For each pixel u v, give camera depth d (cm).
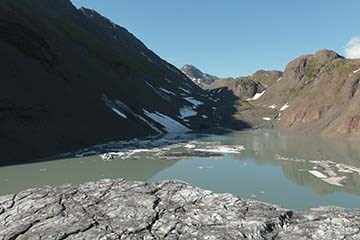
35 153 4300
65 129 5278
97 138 5806
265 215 1462
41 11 11669
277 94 19488
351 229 1304
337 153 5122
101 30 17238
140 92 10781
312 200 2572
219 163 4200
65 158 4309
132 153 4903
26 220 1475
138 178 3275
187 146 5950
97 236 1320
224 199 1664
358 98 8619
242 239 1280
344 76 11712
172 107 12425
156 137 7544
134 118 8094
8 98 4734
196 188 1841
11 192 2675
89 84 7500
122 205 1602
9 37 6006
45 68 6297
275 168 3891
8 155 3947
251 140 7288
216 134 9025
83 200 1675
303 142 6788
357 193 2802
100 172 3534
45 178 3200
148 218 1464
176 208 1564
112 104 7738
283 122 12525
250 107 17888
